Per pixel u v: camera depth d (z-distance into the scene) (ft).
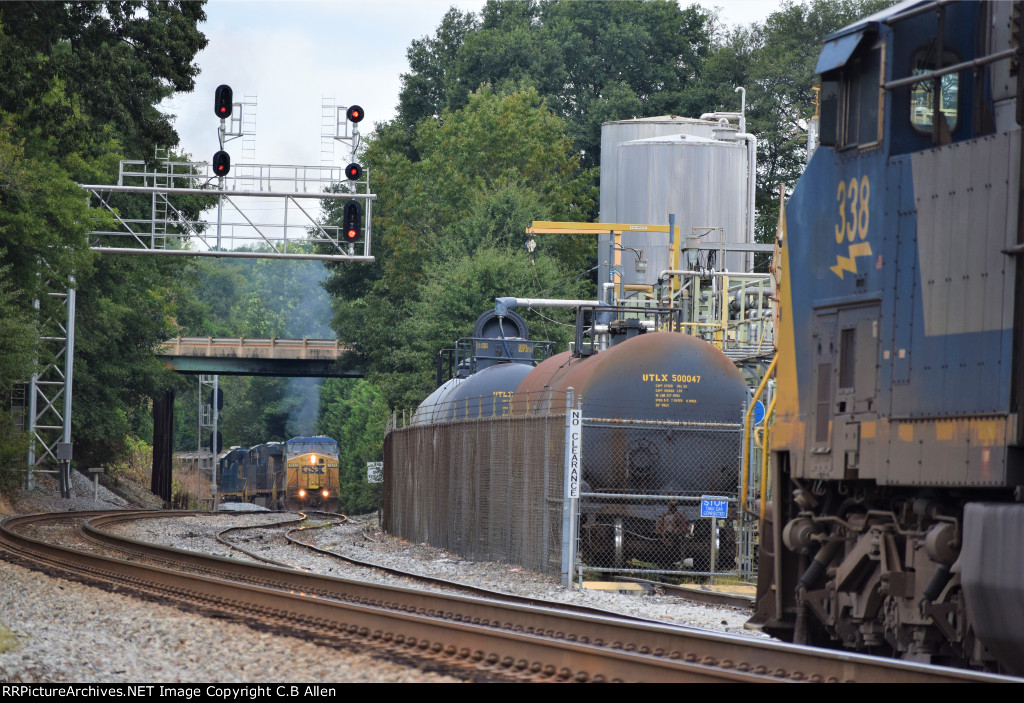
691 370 175.94
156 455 600.80
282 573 144.97
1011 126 77.56
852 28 91.30
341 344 621.31
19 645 87.71
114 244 415.64
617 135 440.45
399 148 630.74
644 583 161.38
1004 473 74.08
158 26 257.55
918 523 84.84
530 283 427.74
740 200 405.59
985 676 66.54
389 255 585.22
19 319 287.28
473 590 143.64
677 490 172.96
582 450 172.35
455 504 224.74
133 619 107.55
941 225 81.82
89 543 216.13
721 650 84.79
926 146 84.94
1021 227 74.84
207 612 113.19
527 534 180.65
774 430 102.73
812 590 97.81
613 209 429.79
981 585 73.97
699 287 260.62
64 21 256.93
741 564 171.01
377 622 99.81
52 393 435.94
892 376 85.71
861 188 91.30
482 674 80.89
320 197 273.75
